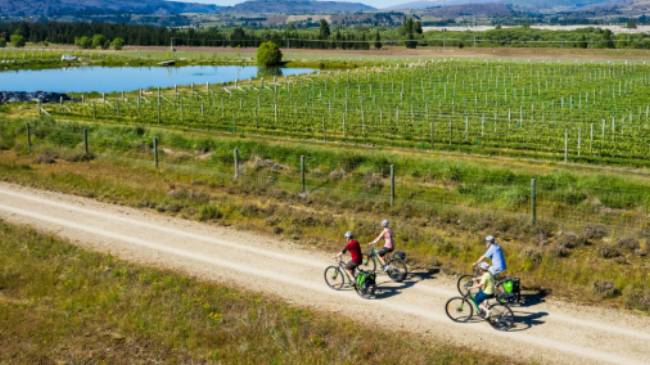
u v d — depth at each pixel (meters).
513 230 29.67
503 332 20.22
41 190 37.78
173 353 19.33
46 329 20.69
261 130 54.53
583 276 24.11
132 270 25.23
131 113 66.56
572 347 19.17
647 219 30.67
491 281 20.39
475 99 71.69
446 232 29.95
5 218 32.31
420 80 99.75
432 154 44.50
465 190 35.28
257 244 28.58
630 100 72.88
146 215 33.06
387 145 48.03
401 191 36.47
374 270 23.95
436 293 23.25
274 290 23.61
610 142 47.00
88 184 38.44
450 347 19.34
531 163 41.22
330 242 28.81
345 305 22.38
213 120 60.53
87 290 23.47
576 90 84.06
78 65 160.62
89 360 18.98
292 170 41.47
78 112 68.00
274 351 19.27
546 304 22.14
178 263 26.31
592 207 32.16
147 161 44.31
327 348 19.39
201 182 39.34
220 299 22.73
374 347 19.41
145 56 182.12
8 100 77.19
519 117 60.91
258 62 150.25
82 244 28.58
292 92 85.69
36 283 23.97
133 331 20.56
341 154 41.78
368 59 154.12
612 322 20.70
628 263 25.77
